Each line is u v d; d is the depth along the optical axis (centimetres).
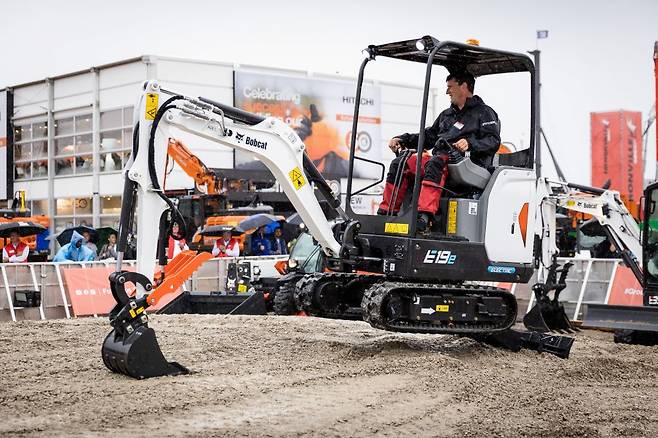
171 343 1054
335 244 1041
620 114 3005
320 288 1120
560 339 1102
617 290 1611
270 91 2794
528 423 746
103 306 1688
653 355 1166
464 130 1050
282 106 2827
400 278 1030
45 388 794
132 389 792
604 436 727
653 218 1384
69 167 2891
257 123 970
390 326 986
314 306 1124
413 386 854
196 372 880
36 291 1614
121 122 2688
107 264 1719
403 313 1002
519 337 1110
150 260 885
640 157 3036
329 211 1084
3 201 3083
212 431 663
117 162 2709
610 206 1429
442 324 1027
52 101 2927
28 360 938
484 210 1037
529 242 1066
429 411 762
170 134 943
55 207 2938
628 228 1435
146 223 885
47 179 2955
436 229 1045
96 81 2761
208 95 2688
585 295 1639
